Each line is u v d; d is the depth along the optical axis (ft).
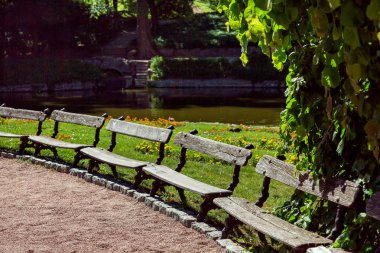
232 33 151.94
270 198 26.63
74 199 25.38
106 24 157.69
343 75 14.30
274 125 71.26
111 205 24.35
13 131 46.60
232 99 104.42
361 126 14.80
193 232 20.53
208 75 132.87
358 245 14.25
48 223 21.74
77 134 45.14
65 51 144.25
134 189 26.05
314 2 9.51
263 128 54.34
